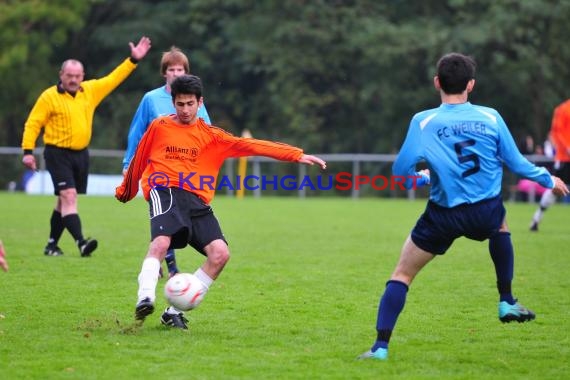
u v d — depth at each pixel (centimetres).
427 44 9444
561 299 2462
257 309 2256
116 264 2994
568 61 9794
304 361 1733
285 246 3659
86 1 9612
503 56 9200
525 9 9250
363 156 8088
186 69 2625
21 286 2519
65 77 3045
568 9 9269
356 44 9719
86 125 3098
